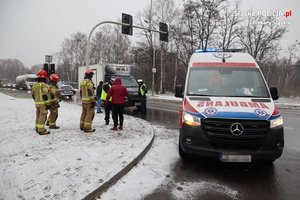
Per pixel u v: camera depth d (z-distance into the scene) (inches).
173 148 278.2
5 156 230.1
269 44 1373.0
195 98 231.3
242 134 193.0
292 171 215.8
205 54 287.9
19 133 323.0
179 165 226.1
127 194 171.6
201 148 199.8
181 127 221.3
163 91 1614.2
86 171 195.0
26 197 155.7
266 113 200.2
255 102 218.7
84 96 332.2
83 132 332.8
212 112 201.9
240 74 257.6
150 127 370.3
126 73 740.7
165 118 511.8
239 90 243.8
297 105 852.6
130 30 711.7
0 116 466.0
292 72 1918.1
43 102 313.3
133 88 615.5
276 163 235.5
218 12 1310.3
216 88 246.8
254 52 1384.1
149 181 192.4
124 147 259.6
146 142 280.2
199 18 1327.5
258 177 202.7
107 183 178.5
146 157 245.9
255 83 250.1
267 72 1849.2
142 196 169.5
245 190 180.1
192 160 238.7
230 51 309.3
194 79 257.6
